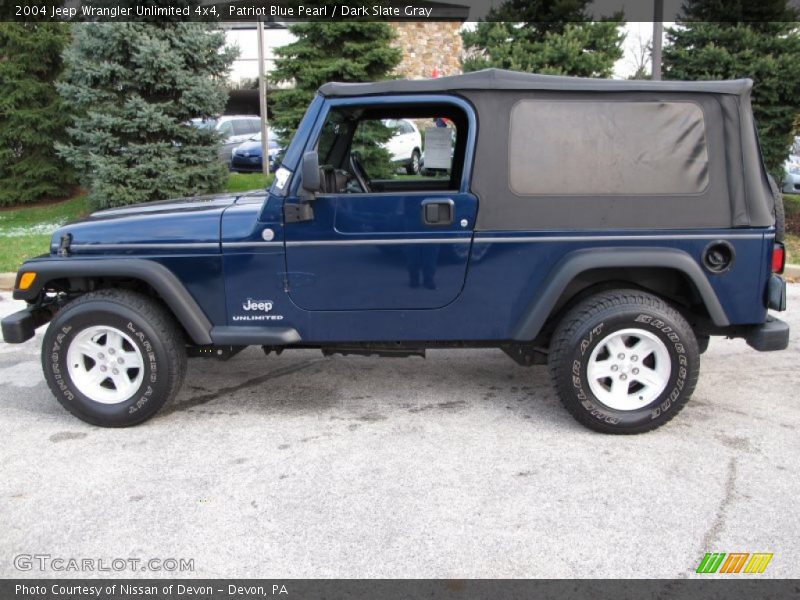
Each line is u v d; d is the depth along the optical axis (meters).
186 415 3.90
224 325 3.62
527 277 3.46
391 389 4.32
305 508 2.86
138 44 9.57
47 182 12.58
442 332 3.57
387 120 4.04
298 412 3.94
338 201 3.44
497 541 2.61
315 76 10.12
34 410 3.97
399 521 2.75
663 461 3.25
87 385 3.66
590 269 3.48
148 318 3.54
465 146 3.71
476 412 3.91
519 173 3.39
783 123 9.48
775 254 3.44
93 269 3.54
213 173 10.44
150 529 2.71
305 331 3.61
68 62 10.05
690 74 9.90
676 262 3.34
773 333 3.45
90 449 3.43
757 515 2.77
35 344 5.38
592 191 3.39
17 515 2.81
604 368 3.48
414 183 4.43
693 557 2.51
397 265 3.48
